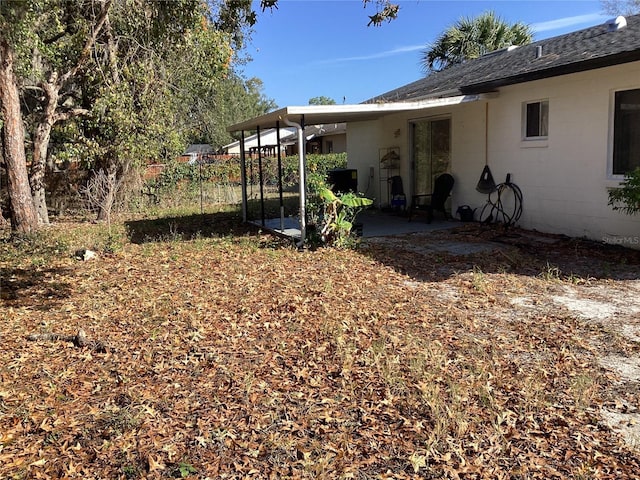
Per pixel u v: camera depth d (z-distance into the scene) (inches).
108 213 523.8
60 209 657.6
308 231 384.2
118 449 124.0
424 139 515.5
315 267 310.0
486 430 127.5
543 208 382.9
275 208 642.2
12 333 210.5
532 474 110.8
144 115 541.0
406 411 138.3
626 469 111.1
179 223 538.9
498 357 171.0
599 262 296.2
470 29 887.1
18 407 146.3
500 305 226.2
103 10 461.7
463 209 453.7
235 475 113.7
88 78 522.0
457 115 459.8
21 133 441.1
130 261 348.8
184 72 558.6
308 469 114.5
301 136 359.9
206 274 303.6
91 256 363.3
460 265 302.2
